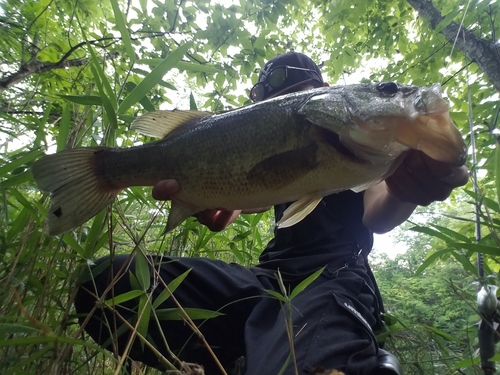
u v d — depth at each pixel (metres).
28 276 0.39
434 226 0.45
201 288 0.50
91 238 0.41
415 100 0.33
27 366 0.36
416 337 0.57
